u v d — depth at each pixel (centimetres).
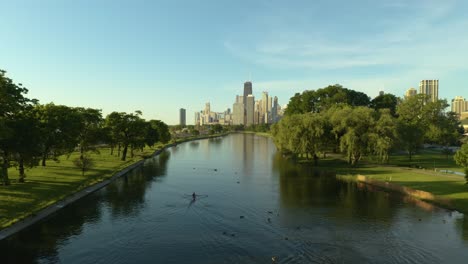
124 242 4222
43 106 8075
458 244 4122
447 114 15388
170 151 17588
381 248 4016
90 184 7375
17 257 3750
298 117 11350
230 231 4625
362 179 8188
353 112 9944
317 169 10275
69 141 8244
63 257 3769
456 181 7356
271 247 4056
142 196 6644
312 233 4522
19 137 5506
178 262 3644
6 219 4694
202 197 6562
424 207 5753
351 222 4956
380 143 8888
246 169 10475
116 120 11762
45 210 5350
